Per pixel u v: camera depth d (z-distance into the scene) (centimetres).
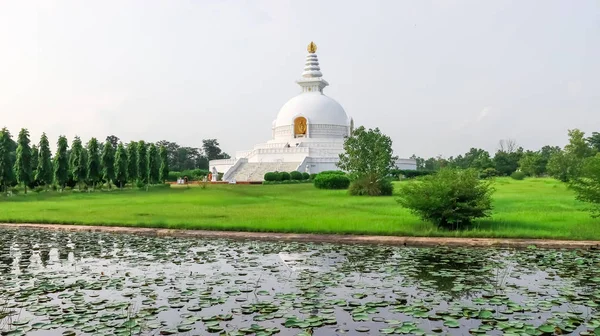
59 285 1343
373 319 1048
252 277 1427
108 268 1562
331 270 1517
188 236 2230
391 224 2305
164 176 7656
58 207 3509
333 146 8988
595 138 10562
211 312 1102
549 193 4400
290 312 1098
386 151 4528
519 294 1233
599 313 1081
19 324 1030
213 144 14812
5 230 2500
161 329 997
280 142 9400
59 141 6050
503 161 10388
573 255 1725
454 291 1269
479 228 2184
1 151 5500
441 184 2214
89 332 982
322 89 10300
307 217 2622
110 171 6481
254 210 3089
